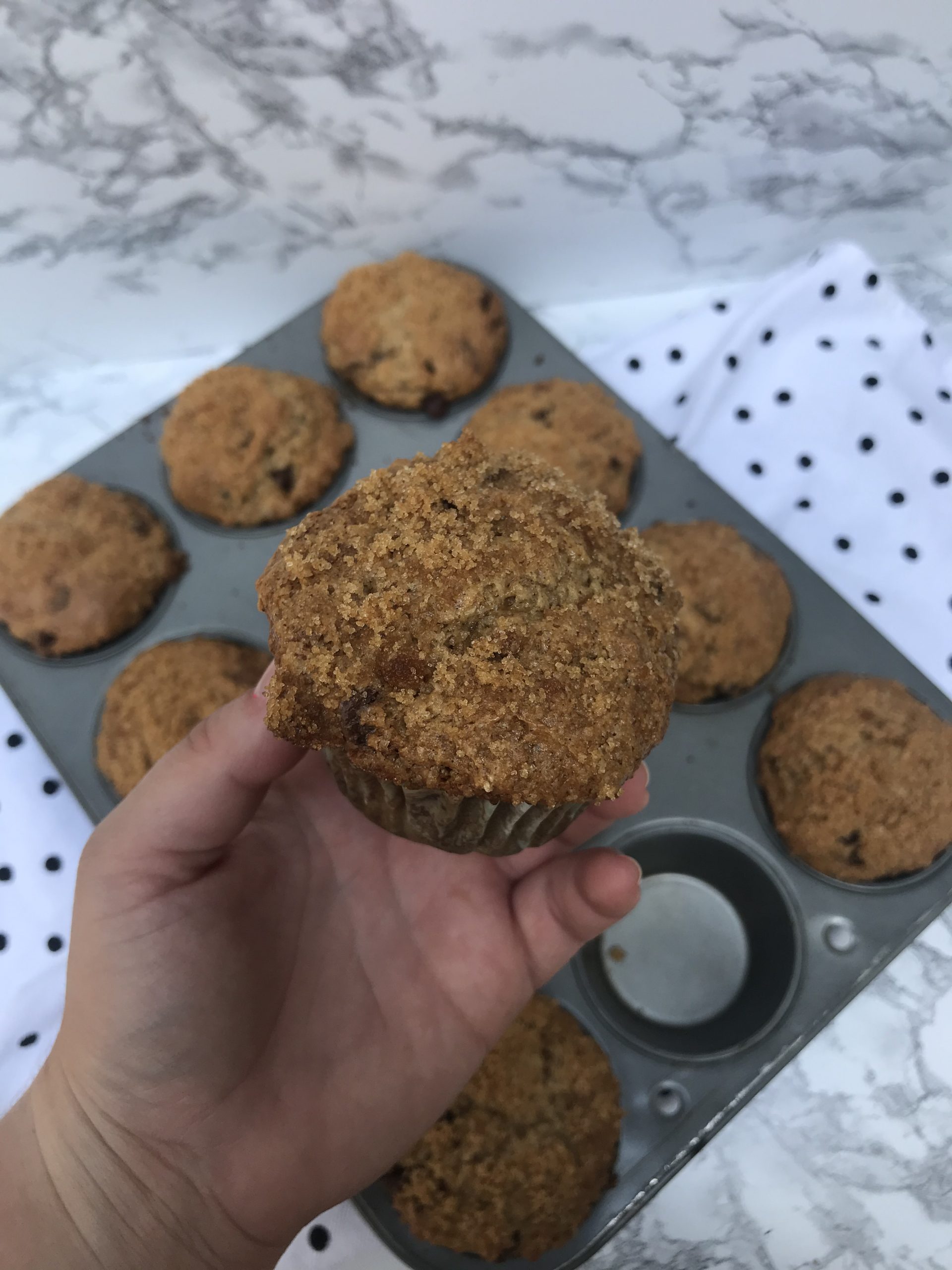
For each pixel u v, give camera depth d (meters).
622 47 0.33
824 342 0.39
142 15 0.30
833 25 0.32
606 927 0.28
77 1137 0.23
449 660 0.20
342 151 0.36
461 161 0.37
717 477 0.38
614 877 0.26
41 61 0.31
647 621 0.21
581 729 0.20
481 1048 0.27
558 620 0.20
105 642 0.35
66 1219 0.22
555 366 0.38
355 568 0.21
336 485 0.37
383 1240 0.29
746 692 0.34
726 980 0.34
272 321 0.43
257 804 0.25
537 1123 0.30
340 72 0.33
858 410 0.38
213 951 0.24
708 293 0.44
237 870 0.26
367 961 0.27
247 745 0.23
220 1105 0.23
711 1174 0.32
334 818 0.29
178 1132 0.23
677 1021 0.33
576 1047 0.31
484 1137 0.29
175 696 0.33
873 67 0.34
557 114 0.35
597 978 0.33
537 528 0.21
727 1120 0.30
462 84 0.34
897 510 0.37
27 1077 0.32
